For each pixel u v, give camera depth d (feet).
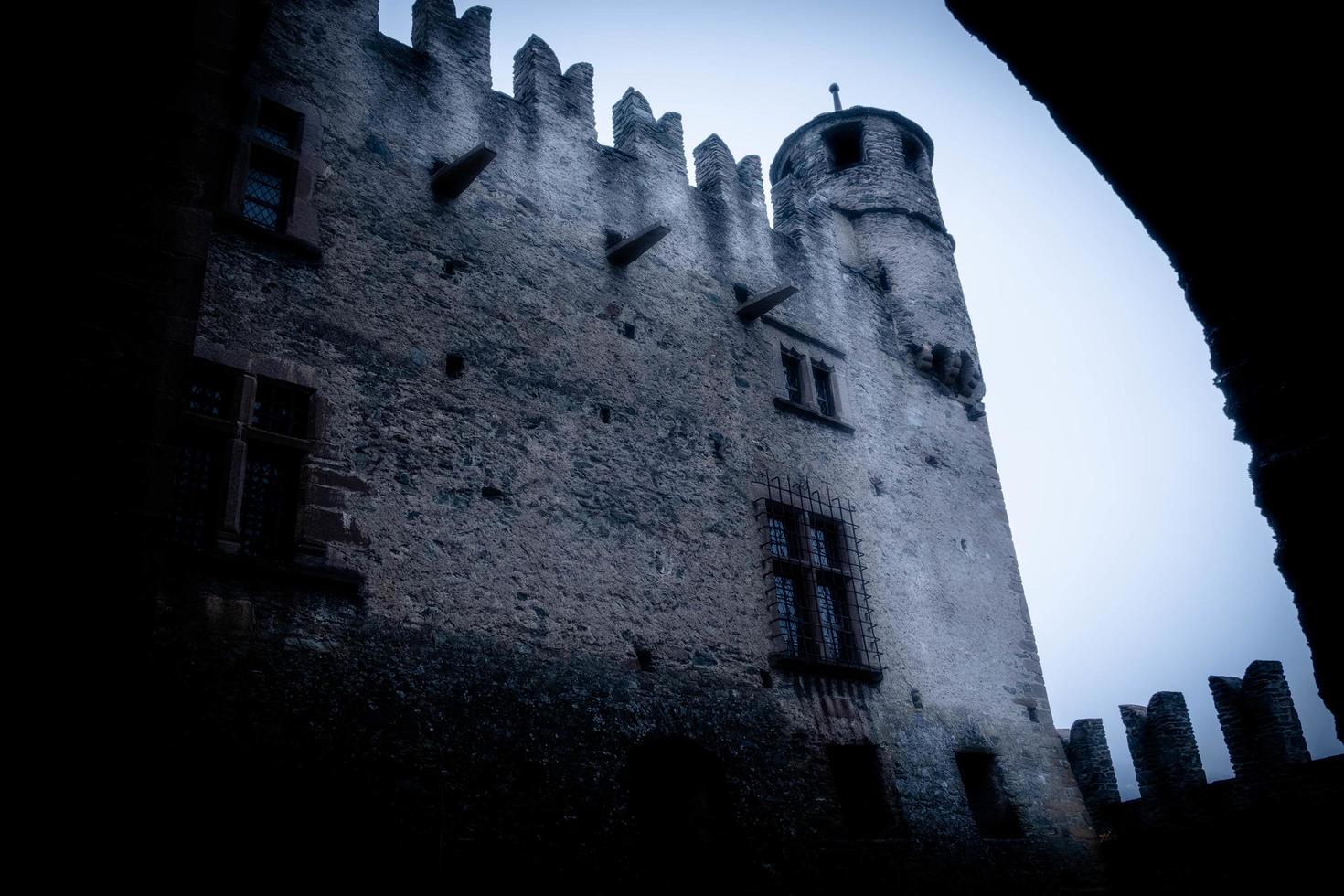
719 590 35.09
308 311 28.43
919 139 60.49
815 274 48.52
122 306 15.98
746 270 44.73
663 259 40.88
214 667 22.61
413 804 24.22
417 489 28.37
